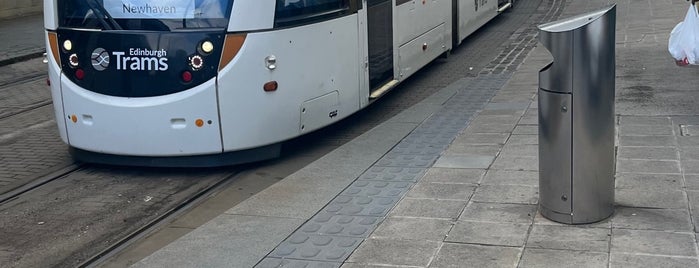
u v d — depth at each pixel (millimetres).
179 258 5598
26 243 6395
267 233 5980
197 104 7719
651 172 6801
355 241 5676
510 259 5180
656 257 5074
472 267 5090
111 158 8156
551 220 5785
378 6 10016
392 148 8281
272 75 7934
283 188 7078
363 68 9539
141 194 7570
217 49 7676
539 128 5777
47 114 11344
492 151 7812
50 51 8297
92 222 6852
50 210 7180
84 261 5953
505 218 5902
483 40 16688
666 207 5945
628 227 5590
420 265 5172
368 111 10695
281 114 8109
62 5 8203
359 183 7090
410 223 5938
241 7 7680
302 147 9039
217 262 5488
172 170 8242
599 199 5672
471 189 6637
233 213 6477
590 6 21438
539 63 13211
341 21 8922
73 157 8516
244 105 7824
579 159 5570
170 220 6781
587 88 5461
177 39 7684
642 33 15281
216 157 7938
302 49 8250
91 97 7965
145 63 7758
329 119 8828
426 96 11438
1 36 20219
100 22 7945
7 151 9281
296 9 8164
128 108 7816
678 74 11117
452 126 9156
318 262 5352
